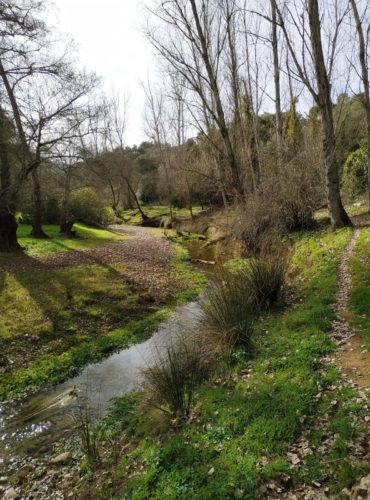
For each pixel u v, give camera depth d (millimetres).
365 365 4602
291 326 6258
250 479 3305
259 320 6945
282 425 3877
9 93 14367
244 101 21875
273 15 14875
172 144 36219
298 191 13992
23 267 13414
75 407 5969
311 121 18453
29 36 13664
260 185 15953
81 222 27625
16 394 6512
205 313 6922
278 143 15695
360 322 5758
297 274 9719
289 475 3287
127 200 45594
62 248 17469
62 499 4078
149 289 12023
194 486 3451
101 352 7996
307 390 4320
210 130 20844
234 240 16391
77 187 25281
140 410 5402
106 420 5441
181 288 12586
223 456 3732
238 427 4113
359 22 12961
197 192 33281
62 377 7043
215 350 5863
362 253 9023
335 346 5234
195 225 27234
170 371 5305
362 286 6973
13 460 4871
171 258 17344
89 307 10008
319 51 10953
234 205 18641
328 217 15094
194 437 4211
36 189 19641
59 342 8242
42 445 5133
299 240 12914
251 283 7543
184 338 6703
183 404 4938
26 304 9836
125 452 4586
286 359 5168
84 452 4758
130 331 8977
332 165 12031
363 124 20250
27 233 20953
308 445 3580
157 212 37469
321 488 3084
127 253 17453
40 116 15195
